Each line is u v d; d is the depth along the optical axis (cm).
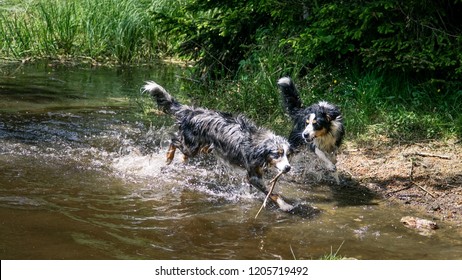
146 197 524
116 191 530
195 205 518
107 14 1030
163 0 1066
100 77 880
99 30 1015
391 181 566
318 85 705
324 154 568
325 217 509
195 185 553
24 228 467
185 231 479
